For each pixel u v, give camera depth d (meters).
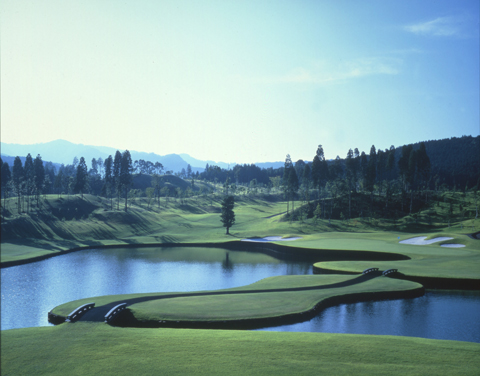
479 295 50.59
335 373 23.33
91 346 28.28
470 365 24.48
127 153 172.25
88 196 175.12
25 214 130.25
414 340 29.84
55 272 74.50
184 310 39.19
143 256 95.94
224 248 112.25
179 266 81.31
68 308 41.09
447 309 44.06
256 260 89.12
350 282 54.47
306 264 82.38
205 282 65.25
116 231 136.50
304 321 39.19
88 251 104.56
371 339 30.05
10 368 24.47
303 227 132.50
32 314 45.88
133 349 27.61
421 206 148.25
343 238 109.31
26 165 152.75
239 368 24.22
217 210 195.38
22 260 83.75
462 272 58.59
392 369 23.88
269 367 24.38
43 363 25.22
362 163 181.75
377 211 145.75
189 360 25.55
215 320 36.47
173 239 124.56
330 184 172.12
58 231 125.38
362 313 42.34
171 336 30.56
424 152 154.62
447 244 91.25
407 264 67.38
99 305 40.41
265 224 146.38
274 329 36.72
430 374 23.06
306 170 172.88
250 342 29.09
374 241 100.81
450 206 139.38
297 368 24.17
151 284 63.84
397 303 46.59
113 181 193.50
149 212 167.75
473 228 109.25
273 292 48.41
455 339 34.81
